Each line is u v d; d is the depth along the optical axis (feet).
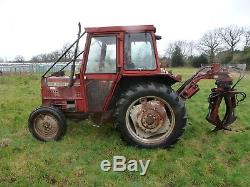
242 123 25.54
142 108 19.57
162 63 22.59
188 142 20.70
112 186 15.10
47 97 21.68
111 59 20.22
